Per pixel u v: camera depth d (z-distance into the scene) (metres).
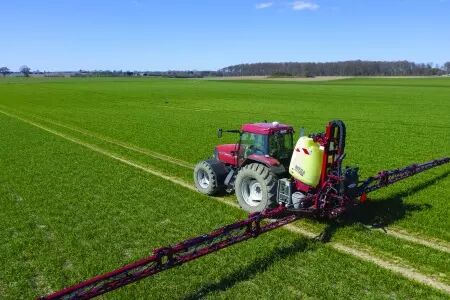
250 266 9.49
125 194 14.62
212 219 12.27
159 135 28.06
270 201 11.91
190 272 9.25
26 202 13.87
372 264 9.49
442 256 9.88
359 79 167.12
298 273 9.18
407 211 12.80
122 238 11.04
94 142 25.47
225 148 14.53
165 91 84.81
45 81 156.62
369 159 20.67
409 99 62.12
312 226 11.68
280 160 12.91
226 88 97.75
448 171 17.81
